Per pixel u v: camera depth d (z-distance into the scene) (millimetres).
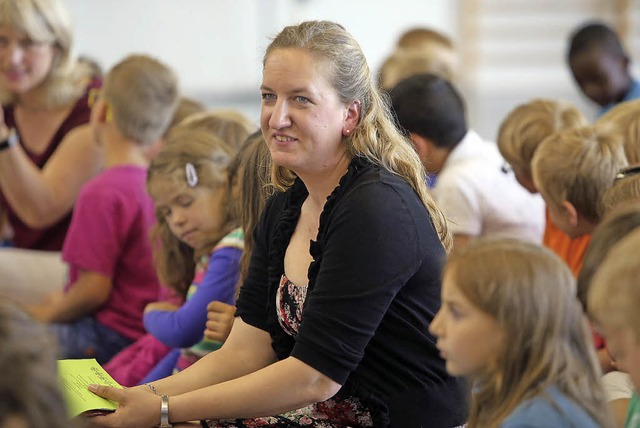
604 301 2229
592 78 6883
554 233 4527
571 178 3873
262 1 11398
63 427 1850
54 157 6270
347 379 3213
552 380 2449
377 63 11688
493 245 2586
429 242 3125
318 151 3129
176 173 4160
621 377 3305
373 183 3082
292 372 3047
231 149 4340
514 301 2461
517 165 4750
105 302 5238
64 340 5152
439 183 5160
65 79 6336
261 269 3498
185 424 3211
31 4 6035
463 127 5254
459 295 2525
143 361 4609
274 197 3549
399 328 3172
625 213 2664
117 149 5344
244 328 3484
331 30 3148
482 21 11586
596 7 11555
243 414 3109
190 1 11258
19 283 6023
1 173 5961
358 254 3016
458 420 3289
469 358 2523
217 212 4207
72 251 5133
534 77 11664
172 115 5660
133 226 5207
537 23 11594
